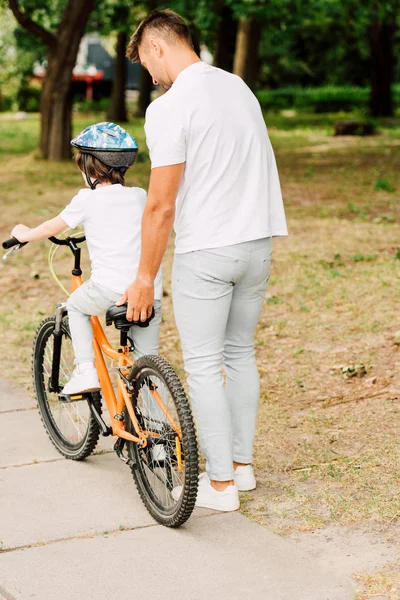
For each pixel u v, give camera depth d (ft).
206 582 13.82
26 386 24.17
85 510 16.58
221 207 15.37
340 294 32.09
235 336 16.96
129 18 105.40
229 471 16.39
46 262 39.99
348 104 152.87
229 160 15.30
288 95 165.99
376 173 67.67
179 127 14.90
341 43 172.55
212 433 16.21
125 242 16.55
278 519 16.07
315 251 39.58
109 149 16.43
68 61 77.97
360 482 17.42
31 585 13.78
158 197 15.05
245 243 15.56
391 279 33.83
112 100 123.95
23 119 148.46
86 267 38.75
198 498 16.56
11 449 19.77
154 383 15.97
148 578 13.97
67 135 79.97
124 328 16.35
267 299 31.68
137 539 15.35
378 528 15.56
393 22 128.26
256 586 13.67
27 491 17.47
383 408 21.57
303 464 18.49
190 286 15.70
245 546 15.01
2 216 52.29
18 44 111.34
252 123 15.66
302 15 98.58
